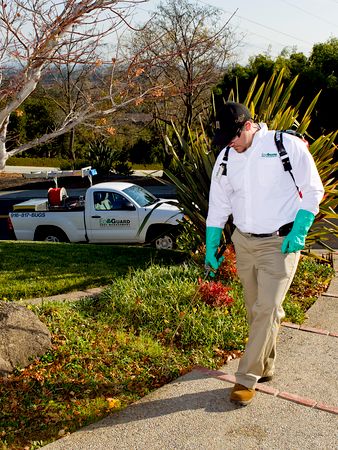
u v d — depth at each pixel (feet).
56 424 12.44
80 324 17.84
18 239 41.93
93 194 40.34
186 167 24.77
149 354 15.84
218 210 14.05
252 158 12.86
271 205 12.85
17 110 15.71
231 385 14.23
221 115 12.74
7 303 15.94
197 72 51.85
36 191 96.43
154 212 38.81
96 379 14.26
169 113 75.77
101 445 11.57
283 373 14.98
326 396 13.67
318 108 83.10
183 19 60.64
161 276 21.93
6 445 11.60
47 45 13.78
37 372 14.34
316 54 88.07
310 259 26.73
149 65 15.53
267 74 81.51
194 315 18.08
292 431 12.06
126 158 117.60
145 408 13.06
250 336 13.20
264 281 13.00
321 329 18.49
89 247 32.32
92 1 13.73
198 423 12.37
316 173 12.72
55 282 24.38
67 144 129.29
